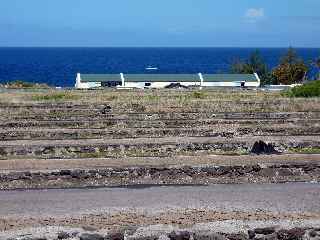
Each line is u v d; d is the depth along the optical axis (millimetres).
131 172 33844
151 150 40688
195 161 36031
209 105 63656
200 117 55656
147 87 102750
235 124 50750
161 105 63188
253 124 50844
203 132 46562
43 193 30969
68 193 30953
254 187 32406
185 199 29516
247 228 23281
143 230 22922
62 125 49719
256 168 34594
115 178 33531
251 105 64250
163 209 27312
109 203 28688
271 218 25125
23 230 23000
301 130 47625
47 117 54406
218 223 23875
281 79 130750
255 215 25750
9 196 30234
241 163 35281
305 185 32969
